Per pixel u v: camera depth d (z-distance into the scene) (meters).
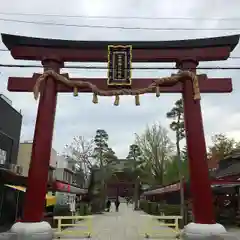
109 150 54.56
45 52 16.11
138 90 15.30
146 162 50.28
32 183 14.20
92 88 15.32
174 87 16.17
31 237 12.98
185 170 41.47
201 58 15.95
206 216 13.98
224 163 33.81
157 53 15.98
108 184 49.44
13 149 23.98
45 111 15.13
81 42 16.12
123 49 15.66
